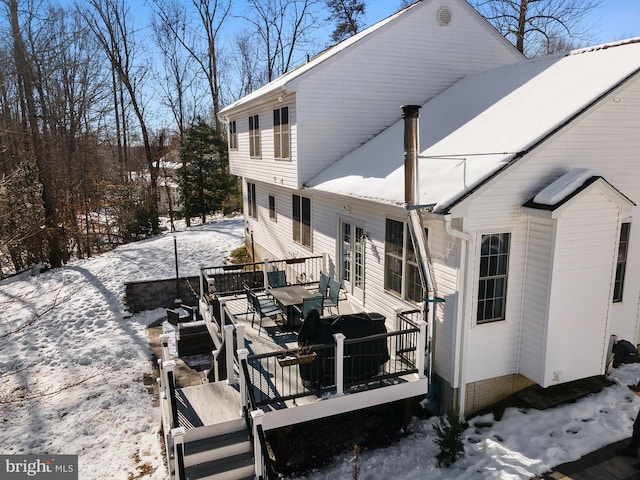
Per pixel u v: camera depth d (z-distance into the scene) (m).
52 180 22.09
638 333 9.05
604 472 6.22
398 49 12.26
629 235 8.44
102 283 16.61
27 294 16.41
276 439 7.77
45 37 24.20
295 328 9.52
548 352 7.45
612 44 9.16
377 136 12.31
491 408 7.89
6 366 11.34
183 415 6.70
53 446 8.06
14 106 24.48
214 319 10.11
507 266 7.59
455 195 6.95
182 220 37.19
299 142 11.88
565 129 7.23
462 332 7.42
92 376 10.59
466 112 10.34
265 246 17.86
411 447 7.26
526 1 22.53
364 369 7.30
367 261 10.11
